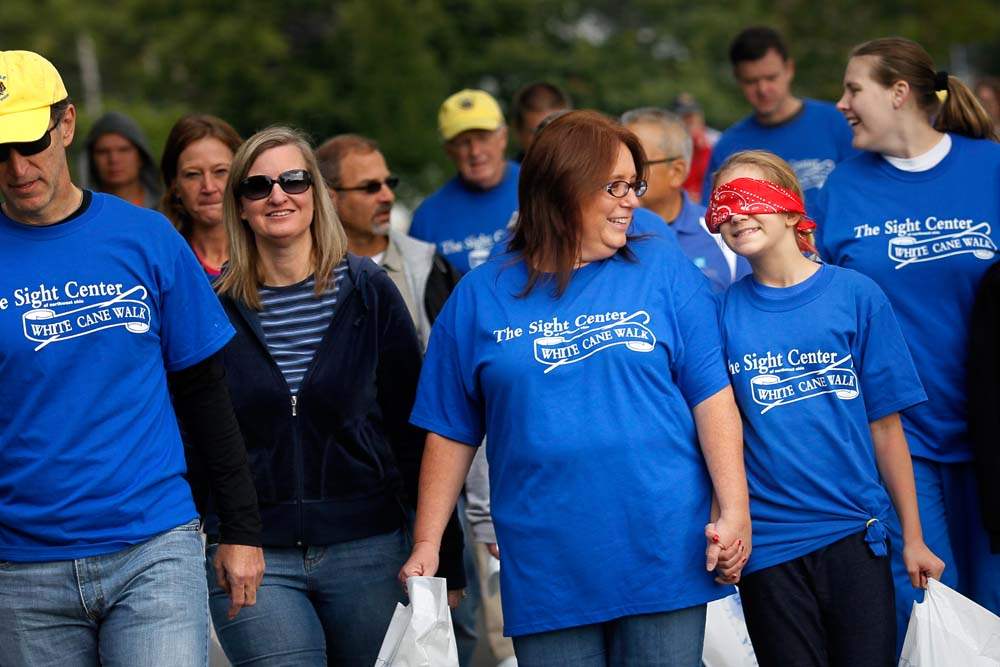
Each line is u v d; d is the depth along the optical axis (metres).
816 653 13.16
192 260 12.16
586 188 12.34
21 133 11.15
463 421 13.18
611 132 12.55
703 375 12.61
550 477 12.30
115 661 11.66
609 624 12.60
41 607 11.70
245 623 13.23
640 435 12.24
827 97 73.00
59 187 11.55
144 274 11.78
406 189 60.69
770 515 13.34
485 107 20.50
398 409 13.81
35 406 11.45
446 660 12.28
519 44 62.97
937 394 15.74
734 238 13.46
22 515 11.55
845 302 13.48
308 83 63.47
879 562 13.27
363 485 13.52
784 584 13.25
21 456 11.49
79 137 66.69
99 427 11.59
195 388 12.38
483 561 18.59
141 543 11.76
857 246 16.05
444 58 63.03
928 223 15.84
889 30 75.56
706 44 68.12
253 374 13.35
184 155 17.11
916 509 13.91
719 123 64.94
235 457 12.48
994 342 15.34
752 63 21.77
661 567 12.23
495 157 20.64
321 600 13.62
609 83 63.44
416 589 12.34
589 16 69.00
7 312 11.38
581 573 12.28
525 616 12.45
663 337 12.39
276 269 13.55
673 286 12.65
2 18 82.38
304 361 13.41
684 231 17.58
